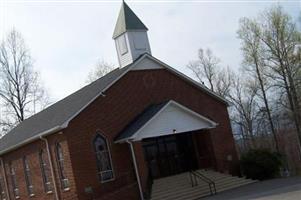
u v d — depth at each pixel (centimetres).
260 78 5325
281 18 5084
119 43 3575
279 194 2252
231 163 3459
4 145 3916
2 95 5591
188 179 3122
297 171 4919
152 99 3312
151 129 2994
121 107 3150
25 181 3512
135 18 3562
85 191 2883
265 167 3297
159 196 2903
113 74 3438
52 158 3084
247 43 5253
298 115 5119
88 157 2939
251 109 6400
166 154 3331
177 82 3475
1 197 3997
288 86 5106
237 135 6594
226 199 2495
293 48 5072
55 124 2988
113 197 2927
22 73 5684
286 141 6278
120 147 3064
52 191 3159
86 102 2994
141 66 3328
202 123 3266
